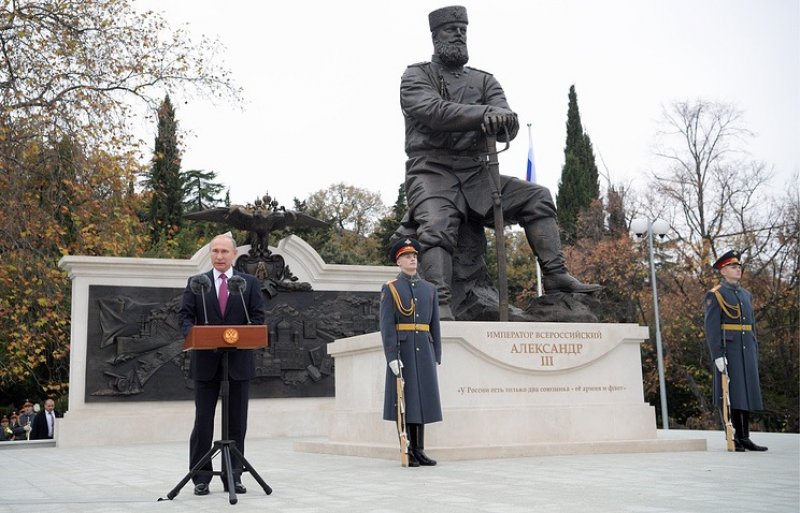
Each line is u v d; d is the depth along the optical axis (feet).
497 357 34.30
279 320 65.62
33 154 84.07
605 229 151.94
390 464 29.78
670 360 128.77
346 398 37.83
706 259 125.18
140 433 59.88
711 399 133.39
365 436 35.50
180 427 60.80
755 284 126.41
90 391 59.88
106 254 88.28
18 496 22.77
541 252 38.47
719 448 36.68
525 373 34.96
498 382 34.47
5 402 116.67
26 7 82.17
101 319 60.80
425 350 29.89
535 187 38.83
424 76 38.83
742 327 35.32
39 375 109.81
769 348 126.21
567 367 35.53
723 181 129.39
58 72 84.58
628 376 37.11
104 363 60.54
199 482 22.39
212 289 23.38
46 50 83.92
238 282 22.72
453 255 38.86
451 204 37.42
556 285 38.09
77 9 84.89
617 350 37.09
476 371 34.17
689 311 127.54
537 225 38.63
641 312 135.95
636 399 37.01
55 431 60.59
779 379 127.85
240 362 23.29
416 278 30.76
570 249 145.28
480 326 34.27
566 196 171.63
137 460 38.88
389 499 19.90
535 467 27.66
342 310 67.67
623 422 35.81
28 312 87.15
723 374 34.78
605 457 31.68
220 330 21.81
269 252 66.74
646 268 134.31
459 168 38.29
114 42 86.53
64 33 83.41
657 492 20.56
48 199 85.30
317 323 66.64
